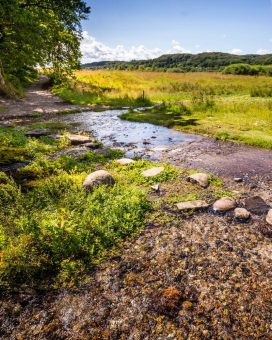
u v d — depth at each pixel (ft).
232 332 11.41
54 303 13.01
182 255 15.76
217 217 19.51
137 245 16.69
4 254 15.10
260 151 34.76
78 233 16.53
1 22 78.89
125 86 119.96
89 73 185.98
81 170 27.76
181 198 22.03
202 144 38.27
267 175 27.09
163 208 20.71
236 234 17.57
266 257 15.51
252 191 23.72
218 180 25.55
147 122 54.75
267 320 11.87
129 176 26.32
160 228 18.29
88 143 38.86
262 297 12.93
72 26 89.71
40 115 62.18
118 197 20.74
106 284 13.96
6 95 84.33
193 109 62.69
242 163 30.50
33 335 11.62
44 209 19.58
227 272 14.46
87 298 13.21
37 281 14.24
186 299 12.92
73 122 55.26
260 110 57.31
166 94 98.32
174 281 13.97
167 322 11.89
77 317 12.30
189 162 31.12
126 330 11.64
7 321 12.25
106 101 83.87
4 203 20.57
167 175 26.35
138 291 13.46
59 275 14.52
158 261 15.35
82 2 87.97
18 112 64.18
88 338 11.39
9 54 95.40
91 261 15.42
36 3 84.12
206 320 11.93
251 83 134.21
